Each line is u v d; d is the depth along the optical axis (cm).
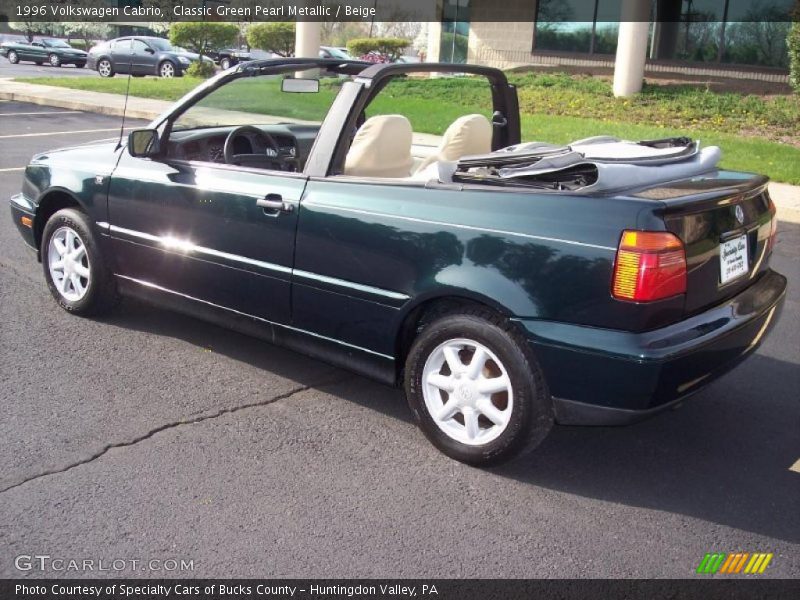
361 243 386
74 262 532
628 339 322
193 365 478
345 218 392
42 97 1838
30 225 551
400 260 374
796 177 1072
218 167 451
